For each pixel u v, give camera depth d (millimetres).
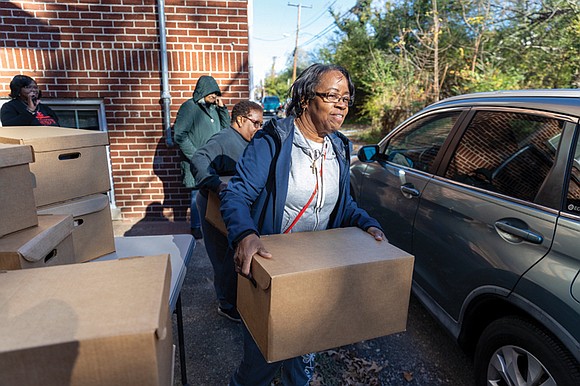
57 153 1611
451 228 2189
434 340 2619
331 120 1412
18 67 4043
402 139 3096
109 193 4516
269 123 1472
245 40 4387
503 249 1829
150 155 4488
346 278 1173
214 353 2438
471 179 2186
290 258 1204
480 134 2266
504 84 10344
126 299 902
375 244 1368
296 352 1168
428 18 14000
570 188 1645
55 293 928
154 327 807
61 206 1619
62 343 764
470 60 11953
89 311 855
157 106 4379
